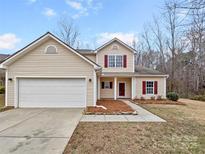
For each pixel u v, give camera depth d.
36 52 15.23
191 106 18.08
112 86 23.59
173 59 32.28
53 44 15.24
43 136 7.48
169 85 33.81
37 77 15.16
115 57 23.06
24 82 15.23
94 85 15.20
